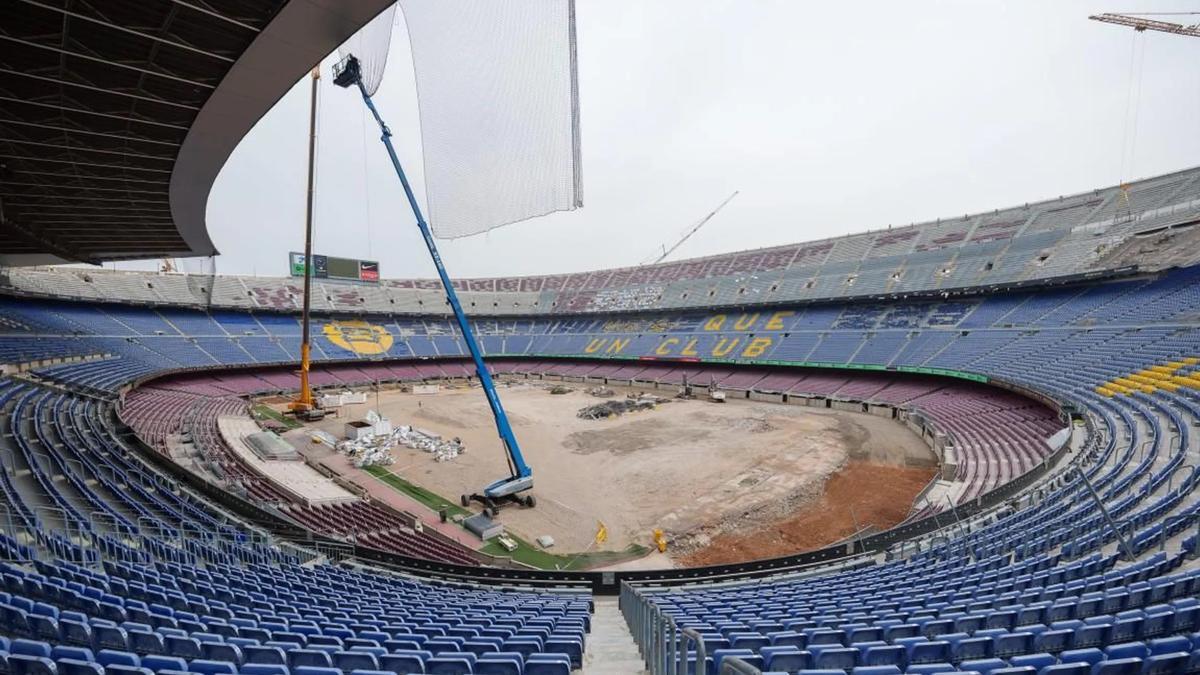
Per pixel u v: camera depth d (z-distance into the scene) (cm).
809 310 6069
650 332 7256
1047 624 754
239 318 6638
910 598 970
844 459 3039
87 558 1143
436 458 3269
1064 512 1450
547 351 7812
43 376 3253
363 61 2342
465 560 1959
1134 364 2856
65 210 2866
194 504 1903
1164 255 3681
